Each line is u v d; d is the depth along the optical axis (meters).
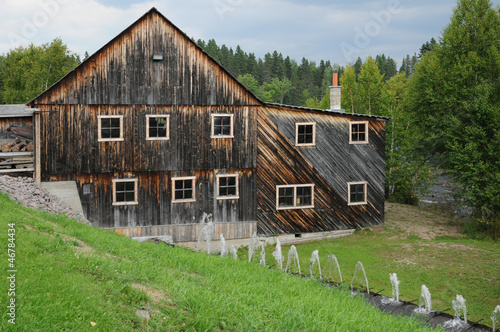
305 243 23.39
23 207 13.83
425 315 11.20
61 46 45.44
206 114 22.12
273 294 9.17
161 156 21.56
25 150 20.45
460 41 29.92
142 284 7.96
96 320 6.09
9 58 46.25
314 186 24.20
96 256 8.89
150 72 21.19
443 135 28.56
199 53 21.81
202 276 9.90
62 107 20.17
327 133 24.47
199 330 6.43
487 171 25.86
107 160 20.84
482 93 26.09
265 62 147.25
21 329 5.38
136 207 21.38
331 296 10.45
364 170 25.27
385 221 28.06
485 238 24.22
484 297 15.42
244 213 23.00
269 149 23.31
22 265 7.24
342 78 44.66
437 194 43.81
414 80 34.50
